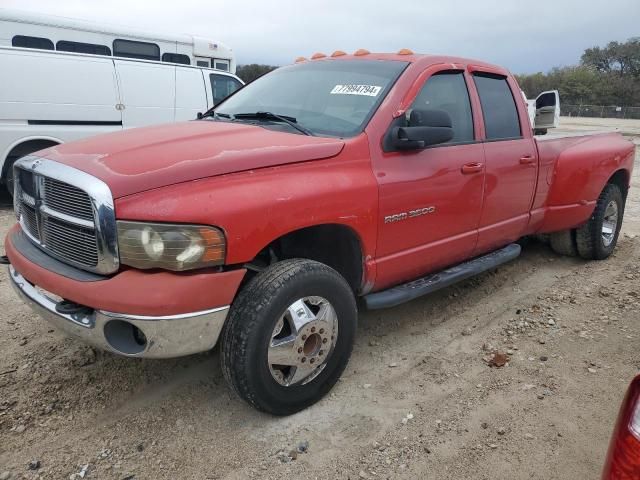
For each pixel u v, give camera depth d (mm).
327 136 3334
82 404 3078
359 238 3246
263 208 2689
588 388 3377
